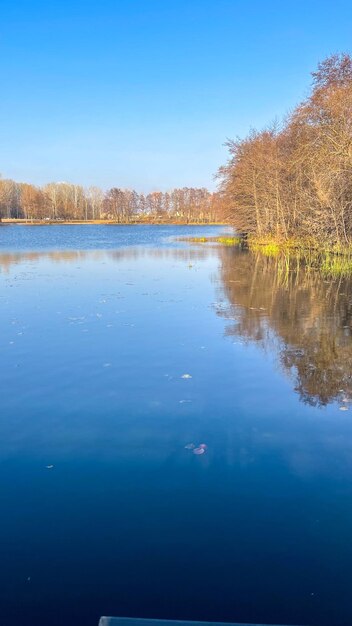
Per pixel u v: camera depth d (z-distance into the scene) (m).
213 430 5.13
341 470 4.32
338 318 10.60
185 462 4.50
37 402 5.92
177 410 5.64
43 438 5.00
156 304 12.17
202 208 104.31
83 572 3.18
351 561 3.24
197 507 3.82
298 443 4.84
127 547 3.40
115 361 7.47
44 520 3.70
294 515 3.71
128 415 5.53
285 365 7.27
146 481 4.20
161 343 8.47
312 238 23.25
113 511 3.79
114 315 10.80
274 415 5.50
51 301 12.59
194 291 14.40
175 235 56.78
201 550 3.36
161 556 3.31
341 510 3.76
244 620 2.78
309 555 3.29
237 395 6.09
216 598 2.95
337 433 5.04
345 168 18.77
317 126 21.17
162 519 3.69
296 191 25.39
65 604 2.93
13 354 7.86
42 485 4.16
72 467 4.44
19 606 2.91
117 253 30.08
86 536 3.52
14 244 38.59
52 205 96.50
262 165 29.94
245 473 4.30
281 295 13.78
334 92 20.52
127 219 107.38
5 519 3.72
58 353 7.90
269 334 9.12
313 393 6.14
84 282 16.34
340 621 2.77
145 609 2.88
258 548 3.37
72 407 5.76
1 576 3.16
